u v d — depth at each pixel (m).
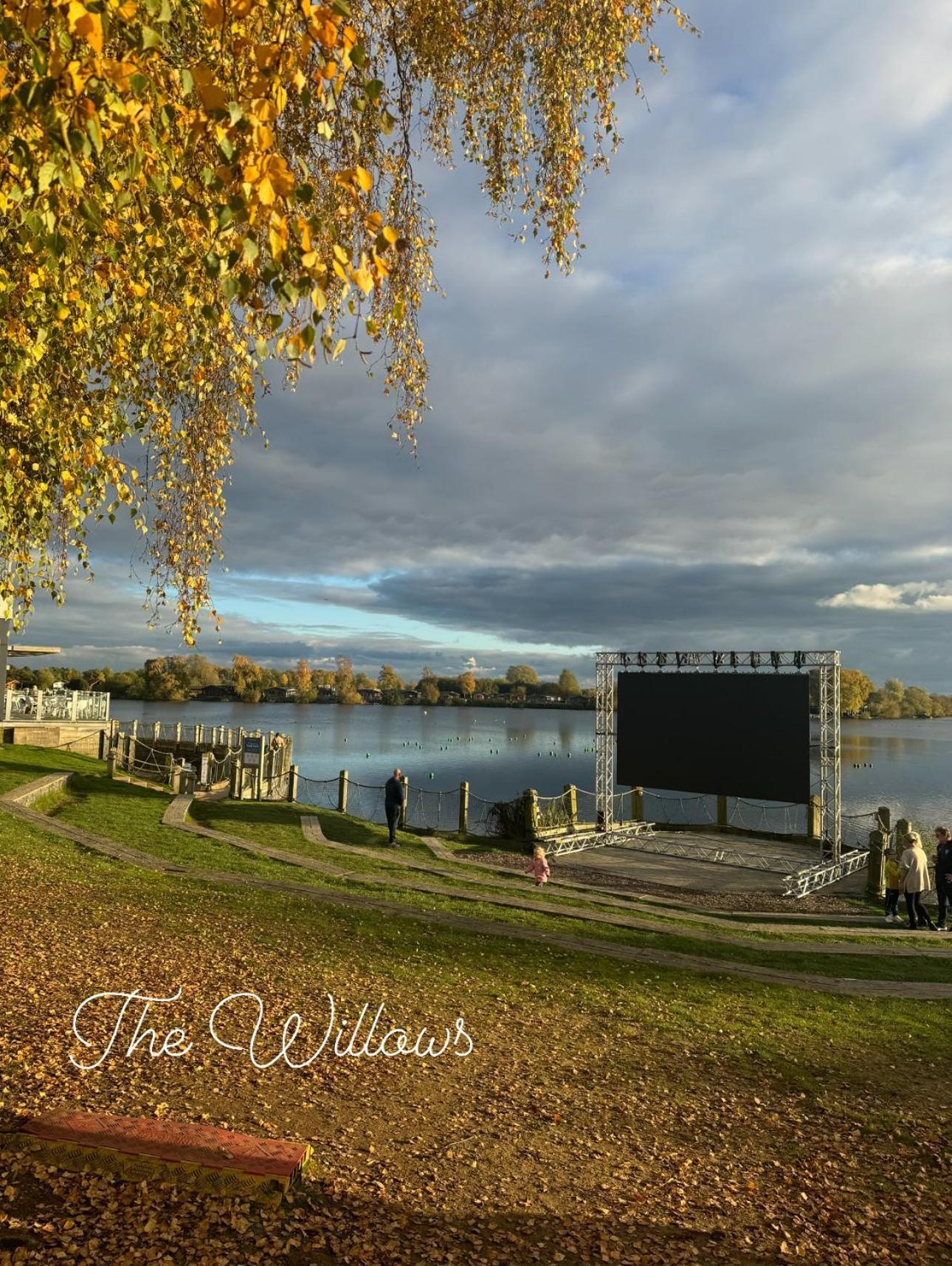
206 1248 3.69
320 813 22.97
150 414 6.11
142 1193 4.02
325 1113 5.62
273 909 11.71
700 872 20.70
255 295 3.02
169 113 3.35
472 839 22.72
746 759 21.39
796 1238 4.66
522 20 6.35
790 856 22.30
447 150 6.82
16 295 4.61
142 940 9.30
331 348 3.11
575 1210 4.70
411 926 11.53
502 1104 6.21
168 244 4.45
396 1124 5.61
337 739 77.44
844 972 11.66
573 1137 5.77
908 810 37.47
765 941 13.31
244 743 27.23
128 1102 5.31
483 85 6.52
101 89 2.53
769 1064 7.72
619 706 23.78
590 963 10.65
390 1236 4.05
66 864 13.24
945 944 14.38
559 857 21.86
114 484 5.81
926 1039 8.92
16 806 17.81
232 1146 4.38
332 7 2.68
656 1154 5.65
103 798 20.98
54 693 32.59
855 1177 5.55
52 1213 3.80
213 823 19.72
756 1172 5.50
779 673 21.05
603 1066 7.26
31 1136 4.30
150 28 2.58
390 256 5.84
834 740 20.89
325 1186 4.41
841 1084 7.37
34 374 5.22
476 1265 3.94
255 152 2.65
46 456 5.61
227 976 8.38
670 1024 8.61
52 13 2.43
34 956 8.23
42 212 3.17
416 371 6.42
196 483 6.34
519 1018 8.27
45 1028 6.39
